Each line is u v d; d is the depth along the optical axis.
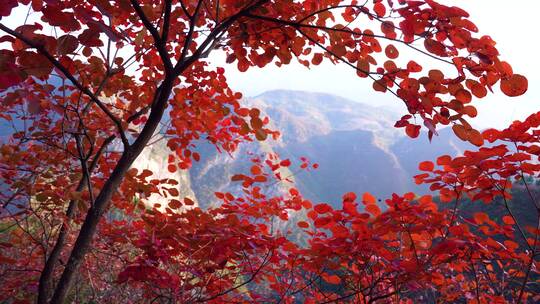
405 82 1.65
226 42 2.40
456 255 2.14
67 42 1.20
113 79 3.05
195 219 2.27
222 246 2.13
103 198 1.80
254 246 2.10
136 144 1.86
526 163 1.77
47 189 2.63
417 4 1.39
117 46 2.75
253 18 2.04
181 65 1.90
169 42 2.90
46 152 3.04
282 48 2.24
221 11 2.48
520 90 1.46
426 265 2.09
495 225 2.14
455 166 1.86
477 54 1.43
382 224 1.94
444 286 3.28
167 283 2.13
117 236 2.16
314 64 2.32
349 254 2.11
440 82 1.56
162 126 3.07
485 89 1.52
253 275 2.41
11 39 1.22
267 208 2.63
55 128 2.79
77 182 2.83
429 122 1.56
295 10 2.19
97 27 1.19
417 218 1.99
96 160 2.75
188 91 2.93
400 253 2.26
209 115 2.97
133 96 3.19
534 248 2.11
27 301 2.84
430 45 1.50
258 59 2.25
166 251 2.19
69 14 1.13
